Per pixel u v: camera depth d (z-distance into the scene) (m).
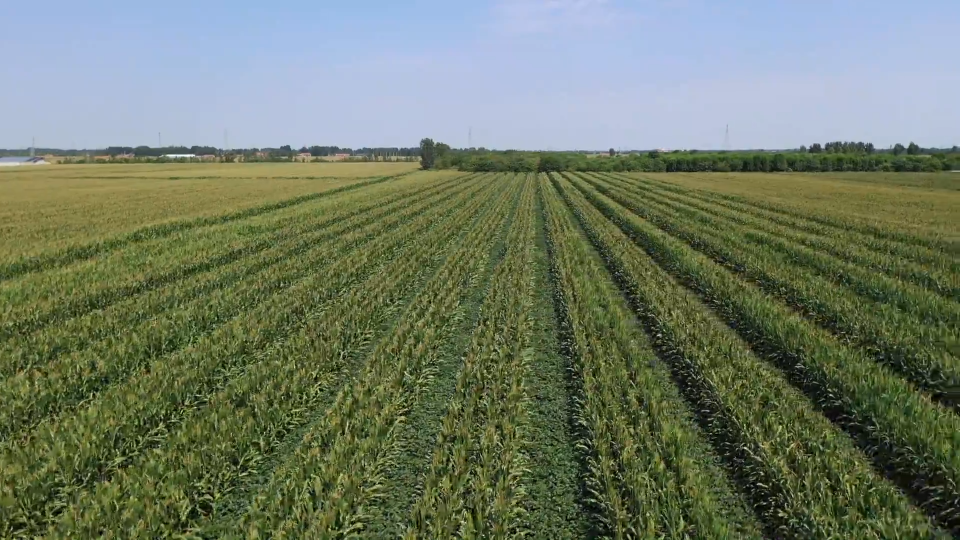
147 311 17.11
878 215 42.59
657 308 17.17
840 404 11.12
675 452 9.41
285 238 31.25
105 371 12.52
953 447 8.88
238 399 11.35
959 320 15.70
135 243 29.17
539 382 13.12
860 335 14.83
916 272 21.48
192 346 14.43
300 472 8.80
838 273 21.52
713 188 72.75
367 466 9.05
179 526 7.89
